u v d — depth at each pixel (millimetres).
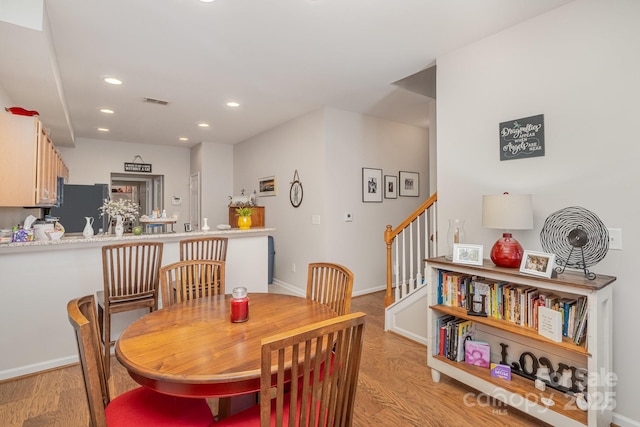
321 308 1821
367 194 4691
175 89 3578
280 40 2547
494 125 2473
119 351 1293
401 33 2451
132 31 2395
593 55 1991
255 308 1821
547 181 2191
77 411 2031
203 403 1370
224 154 6680
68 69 3031
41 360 2531
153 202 7191
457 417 1995
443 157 2816
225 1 2057
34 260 2516
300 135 4680
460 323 2352
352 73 3193
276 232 5273
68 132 4625
